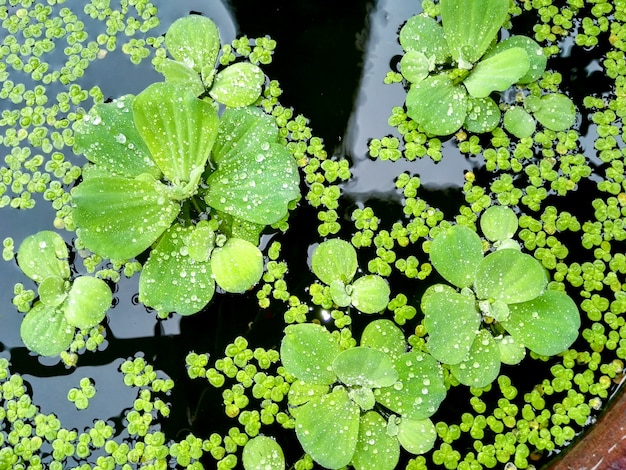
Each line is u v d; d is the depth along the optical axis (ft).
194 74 1.35
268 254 1.32
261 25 1.40
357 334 1.30
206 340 1.30
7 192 1.34
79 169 1.35
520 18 1.41
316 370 1.26
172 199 1.31
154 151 1.29
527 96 1.37
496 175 1.35
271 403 1.28
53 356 1.29
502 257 1.25
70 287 1.29
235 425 1.28
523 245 1.33
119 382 1.29
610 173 1.36
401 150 1.36
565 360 1.30
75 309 1.28
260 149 1.31
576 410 1.28
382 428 1.25
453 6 1.32
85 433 1.27
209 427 1.28
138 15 1.40
